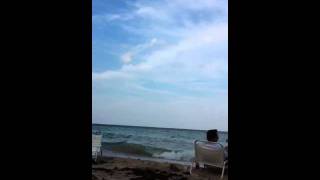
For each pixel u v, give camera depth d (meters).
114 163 8.22
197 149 5.50
